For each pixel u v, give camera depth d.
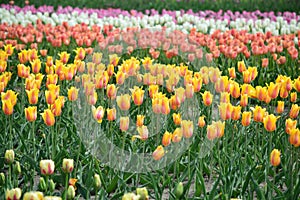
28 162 4.12
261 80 6.16
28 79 4.36
